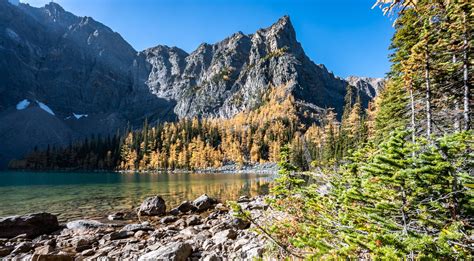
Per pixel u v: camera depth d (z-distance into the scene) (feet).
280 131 454.40
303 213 23.63
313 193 23.90
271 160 405.18
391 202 14.75
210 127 502.79
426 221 14.16
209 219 58.13
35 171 430.20
